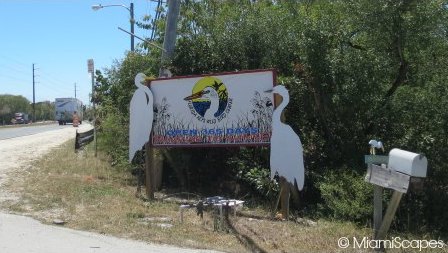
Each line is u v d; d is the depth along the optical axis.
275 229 8.16
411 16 9.65
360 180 8.85
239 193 11.20
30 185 11.95
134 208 9.59
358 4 10.23
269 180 10.27
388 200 8.50
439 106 9.45
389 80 10.69
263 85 9.70
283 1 13.50
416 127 9.81
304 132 11.00
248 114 9.86
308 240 7.50
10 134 40.16
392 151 6.84
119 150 14.70
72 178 13.04
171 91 10.80
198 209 8.62
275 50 11.42
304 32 10.37
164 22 15.84
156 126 10.95
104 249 6.75
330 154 10.55
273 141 9.30
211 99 10.28
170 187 12.49
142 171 12.68
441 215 8.92
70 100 76.38
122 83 15.20
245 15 12.39
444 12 9.90
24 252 6.46
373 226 7.74
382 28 9.94
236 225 8.35
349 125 10.34
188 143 10.57
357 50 10.33
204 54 12.34
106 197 10.62
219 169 12.30
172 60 12.46
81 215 8.92
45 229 7.85
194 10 14.45
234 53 11.99
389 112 10.05
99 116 18.64
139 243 7.15
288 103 10.09
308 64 10.27
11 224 8.13
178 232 7.81
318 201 10.35
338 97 9.93
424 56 10.32
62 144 26.02
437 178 9.34
